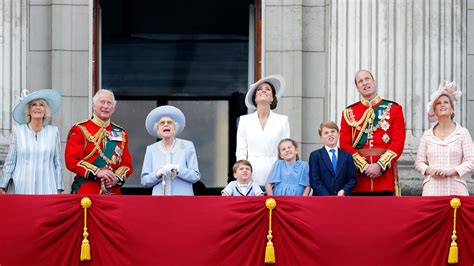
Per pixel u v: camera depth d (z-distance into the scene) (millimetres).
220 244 69375
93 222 69562
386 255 69562
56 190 73875
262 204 69562
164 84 95812
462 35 83875
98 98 74062
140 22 96062
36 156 73625
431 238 69625
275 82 75875
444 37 83312
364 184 73688
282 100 84875
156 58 95875
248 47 95000
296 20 85062
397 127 74312
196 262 69375
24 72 84000
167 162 73625
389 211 69625
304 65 85250
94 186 73312
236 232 69438
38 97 74125
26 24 84438
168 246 69375
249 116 75500
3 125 83125
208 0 96125
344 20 83750
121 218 69500
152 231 69438
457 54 83562
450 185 72500
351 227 69562
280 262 69500
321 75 85250
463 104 83750
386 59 83000
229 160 95188
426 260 69562
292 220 69438
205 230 69438
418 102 82688
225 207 69562
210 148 95250
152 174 73125
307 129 85000
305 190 73250
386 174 73812
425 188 73125
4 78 83562
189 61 96062
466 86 84188
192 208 69562
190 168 73750
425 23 83250
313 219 69562
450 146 72688
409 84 82812
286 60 85000
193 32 96125
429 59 83062
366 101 74938
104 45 96000
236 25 96250
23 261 69375
